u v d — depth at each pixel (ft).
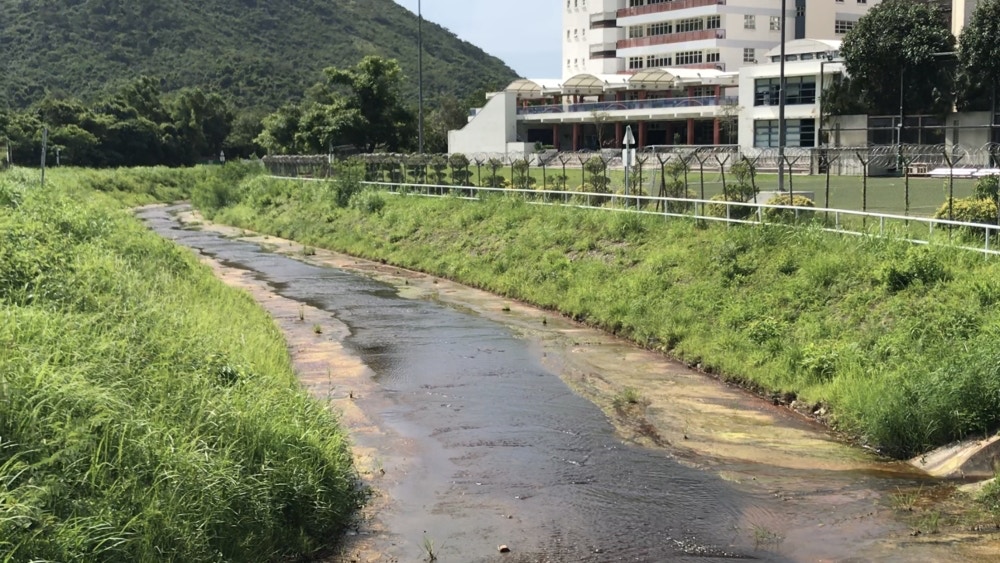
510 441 40.78
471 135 289.94
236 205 172.55
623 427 43.16
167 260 69.51
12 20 437.99
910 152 139.64
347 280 92.99
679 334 58.75
